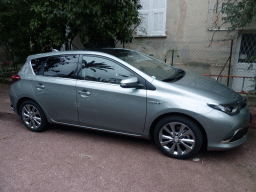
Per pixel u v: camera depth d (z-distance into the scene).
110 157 3.29
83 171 2.95
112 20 5.77
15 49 7.40
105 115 3.46
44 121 4.09
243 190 2.55
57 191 2.57
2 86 7.84
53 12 5.22
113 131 3.55
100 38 6.44
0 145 3.71
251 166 3.02
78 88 3.55
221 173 2.87
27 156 3.35
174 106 2.97
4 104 5.99
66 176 2.85
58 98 3.76
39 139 3.93
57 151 3.49
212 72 7.38
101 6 5.45
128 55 3.78
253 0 5.19
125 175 2.85
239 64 7.04
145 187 2.62
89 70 3.57
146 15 7.84
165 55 7.91
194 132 2.98
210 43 7.20
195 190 2.55
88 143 3.75
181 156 3.14
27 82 4.06
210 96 3.00
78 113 3.68
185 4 7.22
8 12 6.55
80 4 5.15
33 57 4.23
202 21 7.12
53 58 3.96
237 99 3.23
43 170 2.98
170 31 7.64
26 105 4.18
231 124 2.85
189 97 2.97
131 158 3.26
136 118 3.26
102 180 2.76
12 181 2.76
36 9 5.29
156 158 3.24
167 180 2.74
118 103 3.30
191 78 3.64
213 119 2.84
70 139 3.91
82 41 6.12
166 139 3.25
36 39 6.68
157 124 3.20
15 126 4.55
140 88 3.19
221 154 3.34
